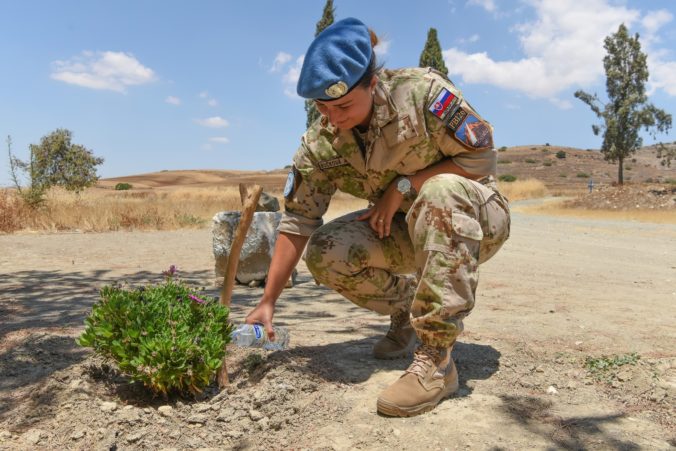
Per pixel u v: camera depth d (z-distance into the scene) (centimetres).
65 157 2519
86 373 257
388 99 234
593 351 315
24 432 212
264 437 212
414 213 230
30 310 425
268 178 8662
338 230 265
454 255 223
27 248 938
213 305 251
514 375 273
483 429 214
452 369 239
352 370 274
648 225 1952
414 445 202
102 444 205
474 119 239
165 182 8556
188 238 1152
